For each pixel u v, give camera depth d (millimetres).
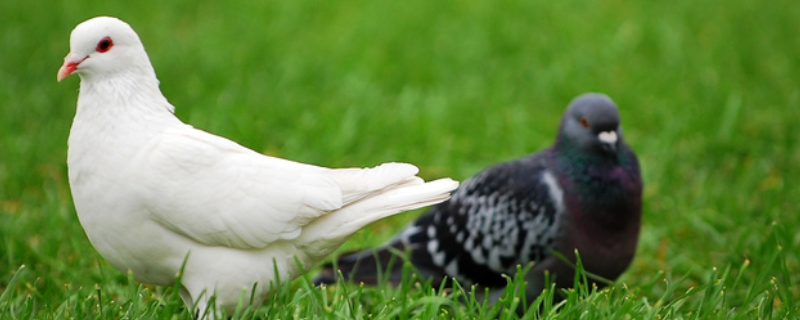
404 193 7047
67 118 13766
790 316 7793
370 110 14195
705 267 9922
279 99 14516
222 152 6867
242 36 17406
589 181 8555
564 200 8570
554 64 16141
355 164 12789
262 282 6945
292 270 7180
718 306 8422
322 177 6977
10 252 9422
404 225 11516
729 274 9266
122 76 6844
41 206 10969
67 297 8031
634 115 14516
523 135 13594
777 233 9266
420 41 17438
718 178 12500
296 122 13758
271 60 16281
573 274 8758
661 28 17812
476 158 13234
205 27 18031
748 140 13555
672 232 10812
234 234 6699
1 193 11336
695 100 14914
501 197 8820
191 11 19312
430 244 9180
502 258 8805
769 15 18953
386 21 18391
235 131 13195
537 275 8797
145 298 8227
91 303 7676
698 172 12789
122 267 7102
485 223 8836
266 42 17000
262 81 15320
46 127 13344
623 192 8594
